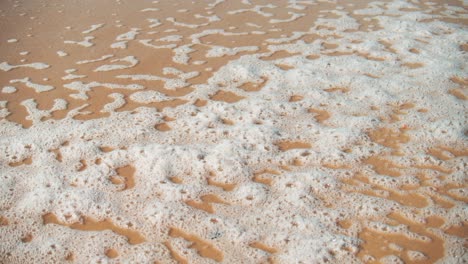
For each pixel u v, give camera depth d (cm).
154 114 199
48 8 320
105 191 158
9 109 200
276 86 222
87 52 254
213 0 336
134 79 227
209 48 259
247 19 300
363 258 132
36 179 162
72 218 147
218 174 166
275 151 177
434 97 212
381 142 182
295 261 131
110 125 191
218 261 132
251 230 142
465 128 189
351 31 283
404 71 235
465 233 140
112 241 139
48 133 185
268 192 158
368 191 158
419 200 154
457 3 333
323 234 140
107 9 319
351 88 220
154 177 164
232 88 220
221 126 191
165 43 265
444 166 169
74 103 206
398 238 139
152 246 137
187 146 179
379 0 338
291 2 334
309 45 263
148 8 320
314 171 167
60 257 133
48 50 255
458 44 266
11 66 237
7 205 151
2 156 173
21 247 136
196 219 146
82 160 172
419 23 295
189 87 221
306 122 195
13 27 286
